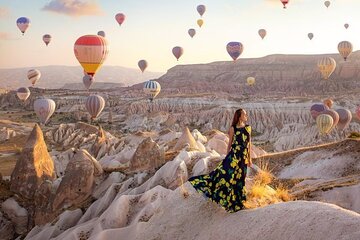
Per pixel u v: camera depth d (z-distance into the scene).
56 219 29.89
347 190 22.06
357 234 5.99
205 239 8.40
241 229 7.80
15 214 32.06
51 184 32.81
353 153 34.09
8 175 51.41
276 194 9.57
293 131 110.62
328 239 6.24
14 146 78.56
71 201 31.16
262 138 116.81
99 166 33.78
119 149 52.56
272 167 36.41
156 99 162.88
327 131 65.94
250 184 9.93
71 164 32.09
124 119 152.38
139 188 29.00
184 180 27.64
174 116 138.50
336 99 129.88
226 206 8.38
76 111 168.00
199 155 30.52
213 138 46.72
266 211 7.84
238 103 139.50
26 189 33.19
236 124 8.34
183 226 9.30
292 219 7.10
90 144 73.31
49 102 72.69
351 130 96.31
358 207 20.83
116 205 23.33
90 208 29.56
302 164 35.59
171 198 10.45
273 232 7.13
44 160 35.09
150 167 33.16
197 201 9.62
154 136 61.62
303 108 126.50
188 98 156.88
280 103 131.00
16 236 31.77
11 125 110.25
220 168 8.43
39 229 30.48
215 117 133.62
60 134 84.69
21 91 119.56
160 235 9.58
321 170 33.34
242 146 8.29
